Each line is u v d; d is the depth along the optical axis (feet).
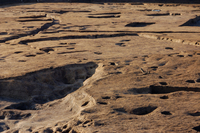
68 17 61.82
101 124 10.44
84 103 13.62
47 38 34.35
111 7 93.45
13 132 11.29
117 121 10.70
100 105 12.43
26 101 15.65
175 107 12.10
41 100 16.25
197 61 21.47
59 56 23.80
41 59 22.39
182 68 19.58
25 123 12.21
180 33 38.60
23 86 16.52
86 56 23.97
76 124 10.85
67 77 19.60
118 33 38.52
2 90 16.07
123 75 17.75
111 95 13.76
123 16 63.41
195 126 10.18
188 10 79.56
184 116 11.09
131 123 10.52
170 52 25.77
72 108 13.83
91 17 64.13
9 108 14.44
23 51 26.20
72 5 101.14
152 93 15.75
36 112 13.78
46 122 12.21
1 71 18.12
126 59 22.79
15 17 60.54
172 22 52.26
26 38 33.88
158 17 61.41
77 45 29.96
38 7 88.28
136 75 17.78
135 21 53.52
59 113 13.52
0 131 11.75
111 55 24.50
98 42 32.14
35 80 17.52
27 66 19.56
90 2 120.88
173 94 13.98
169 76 17.52
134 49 27.66
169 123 10.47
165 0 118.62
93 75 19.49
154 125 10.32
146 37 37.70
